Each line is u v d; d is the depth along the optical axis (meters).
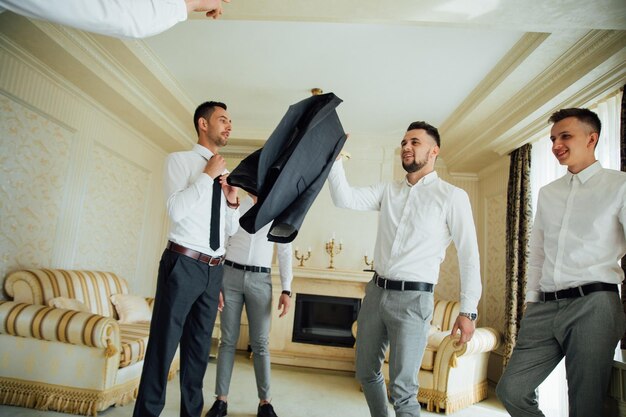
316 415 2.85
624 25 2.27
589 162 1.77
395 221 1.81
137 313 3.72
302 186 1.45
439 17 2.37
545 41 2.69
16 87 2.97
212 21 2.96
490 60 3.16
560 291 1.71
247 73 3.72
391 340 1.67
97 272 3.74
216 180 1.92
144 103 4.02
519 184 4.09
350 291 4.85
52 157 3.38
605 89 2.82
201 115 2.04
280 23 2.93
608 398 1.62
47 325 2.47
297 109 1.55
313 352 4.69
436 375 3.24
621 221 1.60
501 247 4.79
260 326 2.57
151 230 5.10
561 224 1.79
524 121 3.61
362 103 4.20
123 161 4.44
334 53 3.28
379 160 5.20
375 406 1.76
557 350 1.74
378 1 2.27
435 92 3.80
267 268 2.61
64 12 0.84
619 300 1.60
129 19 0.91
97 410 2.44
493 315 4.87
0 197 2.93
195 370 1.90
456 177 5.60
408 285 1.67
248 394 3.16
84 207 3.82
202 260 1.82
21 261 3.14
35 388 2.50
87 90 3.61
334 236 5.11
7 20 2.61
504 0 2.17
